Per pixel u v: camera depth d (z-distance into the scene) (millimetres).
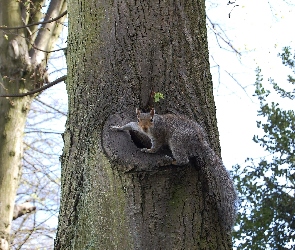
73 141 5508
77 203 5297
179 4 5832
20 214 11945
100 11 5758
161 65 5570
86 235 5121
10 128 10883
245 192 13195
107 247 4969
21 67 10922
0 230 10578
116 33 5633
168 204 5008
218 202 5270
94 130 5352
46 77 11492
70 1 6086
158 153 5184
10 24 10836
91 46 5691
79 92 5621
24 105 11055
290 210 13039
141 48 5586
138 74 5512
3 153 10789
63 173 5539
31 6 11609
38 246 15227
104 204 5059
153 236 4914
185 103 5539
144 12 5695
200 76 5723
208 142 5496
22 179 14719
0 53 10953
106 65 5566
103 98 5465
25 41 11047
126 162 5000
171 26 5723
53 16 11367
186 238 4977
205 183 5250
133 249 4883
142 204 4965
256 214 12906
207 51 6016
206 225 5113
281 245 12852
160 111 5449
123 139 5223
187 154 5215
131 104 5426
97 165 5176
